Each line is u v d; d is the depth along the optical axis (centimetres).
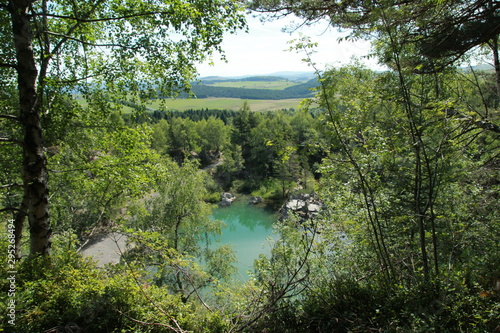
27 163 600
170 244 1809
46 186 621
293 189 4131
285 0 666
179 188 1842
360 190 658
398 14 531
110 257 2055
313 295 493
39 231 612
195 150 6084
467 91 933
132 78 820
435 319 379
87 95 834
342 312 447
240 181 4831
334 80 514
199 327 438
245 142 5831
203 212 1917
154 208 1841
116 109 862
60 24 769
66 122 780
